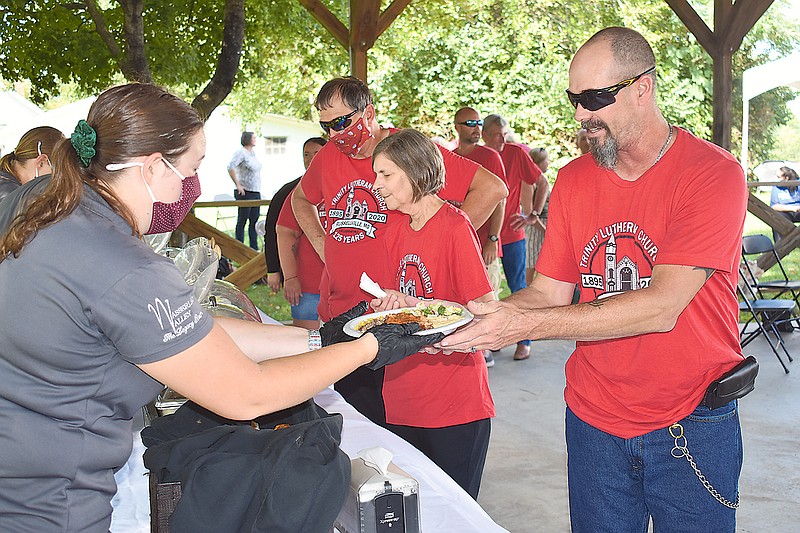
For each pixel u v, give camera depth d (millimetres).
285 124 21641
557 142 15742
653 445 1984
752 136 17328
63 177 1245
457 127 5801
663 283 1827
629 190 1950
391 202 2490
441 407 2395
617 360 1989
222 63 7301
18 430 1225
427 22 14328
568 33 15773
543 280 2195
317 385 1442
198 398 1304
